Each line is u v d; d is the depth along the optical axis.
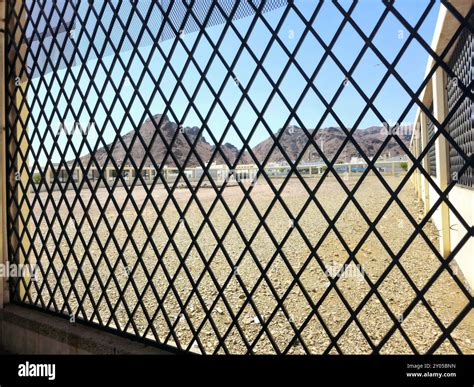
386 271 1.47
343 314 3.09
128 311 2.05
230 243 5.91
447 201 1.34
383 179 1.46
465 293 1.34
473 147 3.31
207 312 1.87
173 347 1.88
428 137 7.19
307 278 4.02
